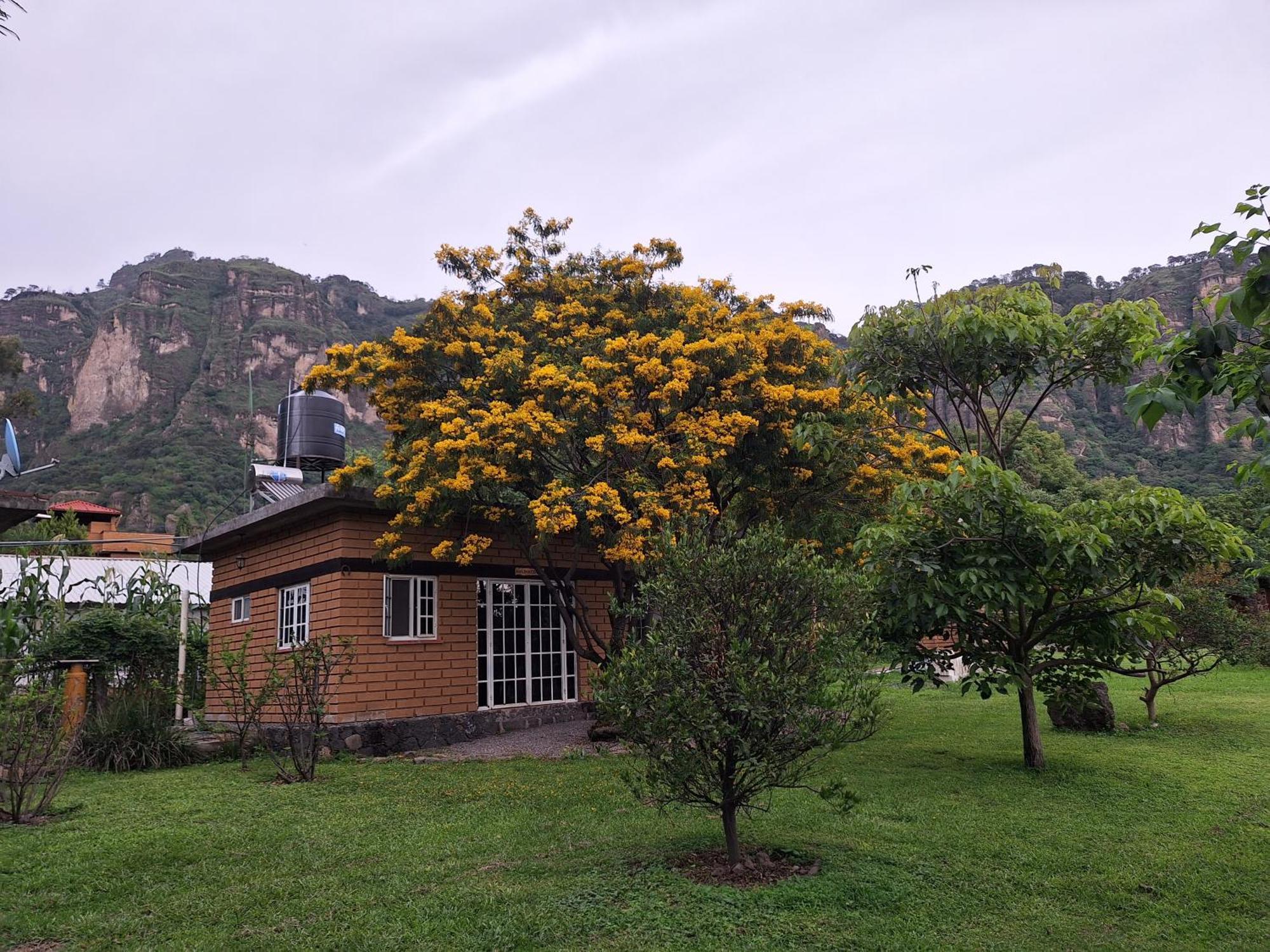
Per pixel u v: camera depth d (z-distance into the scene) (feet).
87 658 40.42
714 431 35.01
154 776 31.45
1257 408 13.52
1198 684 50.49
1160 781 25.57
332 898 16.87
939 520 27.07
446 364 39.47
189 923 15.83
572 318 40.83
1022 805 23.29
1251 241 12.60
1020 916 15.89
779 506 39.78
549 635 45.91
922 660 28.32
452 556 39.09
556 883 17.13
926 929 15.14
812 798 24.34
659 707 16.80
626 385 35.29
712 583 17.51
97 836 21.68
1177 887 17.29
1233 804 23.04
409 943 14.49
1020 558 25.84
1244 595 51.83
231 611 48.98
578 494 34.14
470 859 19.27
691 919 15.11
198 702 45.42
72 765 31.78
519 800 25.44
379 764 34.01
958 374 30.63
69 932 15.47
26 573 45.09
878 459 38.78
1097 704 34.27
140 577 57.26
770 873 17.60
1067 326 29.68
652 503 32.63
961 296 30.66
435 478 34.78
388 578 40.75
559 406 35.50
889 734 35.99
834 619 17.89
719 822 21.91
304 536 42.68
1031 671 28.14
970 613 27.30
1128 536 25.49
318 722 30.81
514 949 14.19
